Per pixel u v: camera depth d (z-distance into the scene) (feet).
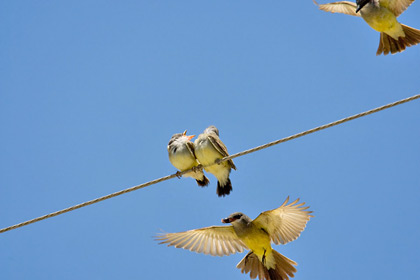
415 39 47.73
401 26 47.65
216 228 43.73
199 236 44.42
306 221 41.73
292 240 41.91
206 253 44.09
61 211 37.32
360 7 48.75
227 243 44.09
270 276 42.47
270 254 42.52
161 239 44.50
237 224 42.45
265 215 41.65
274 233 42.32
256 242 42.22
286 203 40.55
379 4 47.50
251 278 42.86
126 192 38.60
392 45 48.57
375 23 47.78
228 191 48.26
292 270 41.96
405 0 47.19
